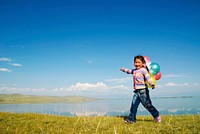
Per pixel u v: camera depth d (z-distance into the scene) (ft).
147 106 8.54
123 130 6.75
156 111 8.61
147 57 9.96
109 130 6.72
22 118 8.86
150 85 8.75
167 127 7.03
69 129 6.79
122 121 9.11
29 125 7.29
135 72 8.95
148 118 10.75
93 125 7.75
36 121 8.18
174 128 6.85
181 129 6.65
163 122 8.45
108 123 8.28
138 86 8.68
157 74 9.94
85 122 8.36
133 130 6.68
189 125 7.27
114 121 9.05
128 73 9.37
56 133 6.22
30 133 6.07
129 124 8.18
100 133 6.29
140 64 9.04
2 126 6.82
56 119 9.06
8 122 7.70
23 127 6.76
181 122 8.13
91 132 6.47
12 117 8.95
